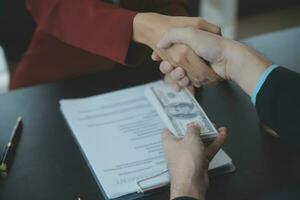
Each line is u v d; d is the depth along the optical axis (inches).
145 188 28.6
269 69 27.3
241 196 28.2
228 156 31.0
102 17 36.9
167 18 35.2
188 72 35.1
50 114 36.2
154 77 40.4
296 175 29.6
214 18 111.6
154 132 33.7
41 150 32.6
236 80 29.7
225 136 30.9
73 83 39.9
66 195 28.9
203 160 27.5
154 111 35.7
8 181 30.0
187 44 32.4
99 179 29.5
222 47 30.0
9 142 33.0
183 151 27.7
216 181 29.3
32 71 48.1
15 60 60.5
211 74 34.1
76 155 32.1
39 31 45.8
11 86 48.5
